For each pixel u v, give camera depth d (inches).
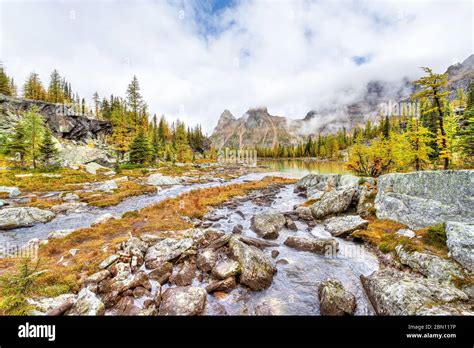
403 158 996.6
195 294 317.7
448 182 490.0
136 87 2527.1
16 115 2364.7
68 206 825.5
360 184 866.1
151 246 476.4
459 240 365.4
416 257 386.9
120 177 1537.9
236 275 375.6
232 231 635.5
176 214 784.9
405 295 284.5
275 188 1454.2
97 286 324.2
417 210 534.0
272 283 380.5
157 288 337.7
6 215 631.2
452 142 1147.9
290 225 657.6
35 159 1614.2
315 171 2736.2
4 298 269.1
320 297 329.4
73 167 1680.6
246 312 305.6
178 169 2306.8
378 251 481.7
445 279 328.5
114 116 2699.3
